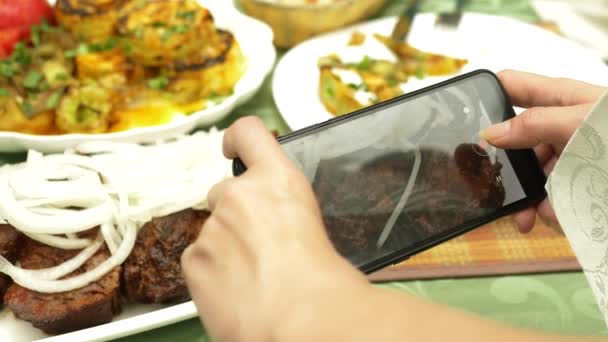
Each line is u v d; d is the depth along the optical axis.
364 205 0.51
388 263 0.51
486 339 0.27
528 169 0.58
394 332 0.28
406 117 0.54
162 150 0.87
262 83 1.07
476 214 0.55
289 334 0.30
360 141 0.52
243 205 0.37
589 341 0.28
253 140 0.42
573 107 0.55
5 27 1.06
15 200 0.75
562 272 0.77
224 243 0.36
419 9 1.27
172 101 1.02
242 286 0.34
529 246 0.79
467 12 1.24
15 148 0.92
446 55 1.11
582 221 0.51
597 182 0.48
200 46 1.05
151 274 0.74
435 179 0.53
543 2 1.29
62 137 0.89
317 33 1.16
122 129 0.97
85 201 0.77
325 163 0.51
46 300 0.70
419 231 0.52
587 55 1.09
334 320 0.30
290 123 0.97
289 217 0.36
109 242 0.75
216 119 0.97
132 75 1.04
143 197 0.79
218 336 0.35
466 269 0.77
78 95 0.95
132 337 0.71
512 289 0.75
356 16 1.18
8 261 0.73
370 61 1.07
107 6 1.06
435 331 0.28
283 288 0.32
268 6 1.13
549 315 0.72
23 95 0.97
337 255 0.35
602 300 0.51
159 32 1.02
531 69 1.07
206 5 1.16
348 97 0.98
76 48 1.04
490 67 1.08
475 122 0.57
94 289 0.71
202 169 0.84
